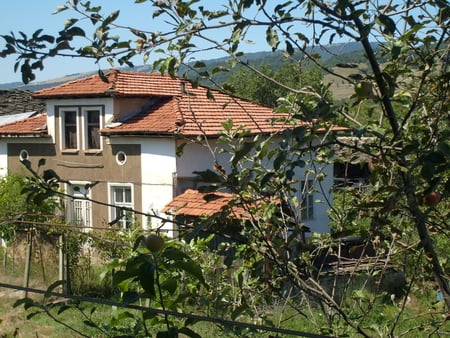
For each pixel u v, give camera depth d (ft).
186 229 9.22
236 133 12.10
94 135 63.41
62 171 65.26
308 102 9.75
